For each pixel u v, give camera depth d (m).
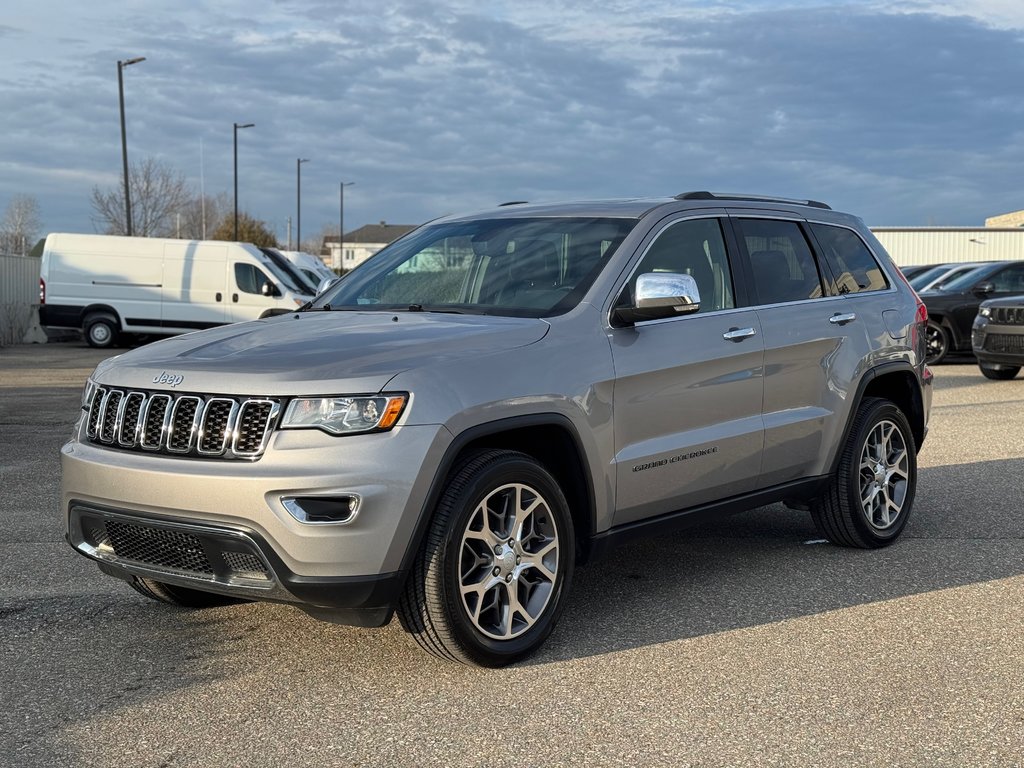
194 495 3.69
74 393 14.16
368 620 3.80
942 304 17.23
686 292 4.40
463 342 4.05
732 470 5.01
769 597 4.98
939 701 3.75
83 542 4.20
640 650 4.28
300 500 3.62
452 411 3.80
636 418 4.52
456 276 4.96
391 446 3.67
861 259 6.09
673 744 3.41
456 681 3.96
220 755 3.35
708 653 4.24
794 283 5.51
